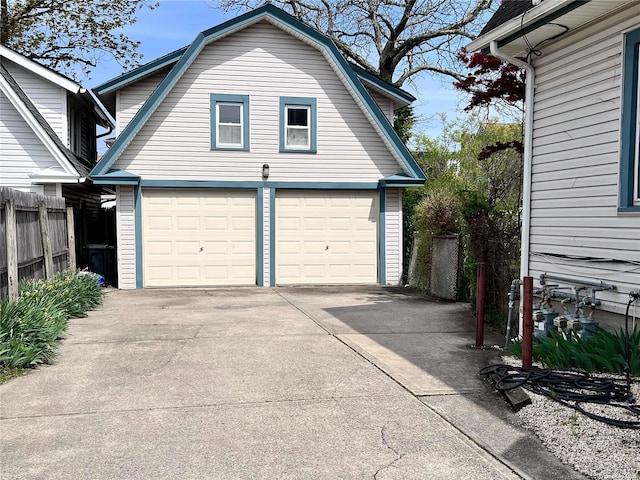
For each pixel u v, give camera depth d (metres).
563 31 6.16
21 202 7.95
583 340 5.40
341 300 10.91
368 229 13.85
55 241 10.13
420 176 13.55
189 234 13.09
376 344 6.89
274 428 4.14
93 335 7.37
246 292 12.17
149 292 12.13
